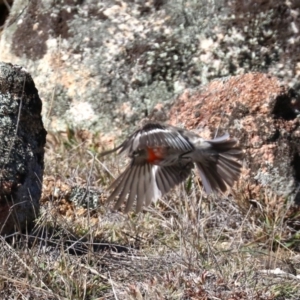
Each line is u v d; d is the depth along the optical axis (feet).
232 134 39.83
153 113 43.16
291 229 37.37
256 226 36.78
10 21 48.83
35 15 47.29
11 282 29.01
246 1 44.19
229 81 41.52
